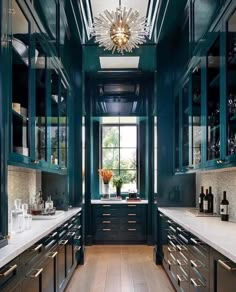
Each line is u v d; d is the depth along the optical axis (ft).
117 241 21.01
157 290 12.75
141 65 19.85
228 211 11.32
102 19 12.84
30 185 13.53
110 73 21.25
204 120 10.44
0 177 6.39
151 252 18.90
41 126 10.21
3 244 6.30
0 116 6.52
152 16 14.52
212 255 7.18
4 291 5.44
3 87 6.63
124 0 13.61
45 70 10.53
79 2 12.82
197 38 11.48
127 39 12.80
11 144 7.11
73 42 16.78
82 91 17.54
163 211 14.48
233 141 8.23
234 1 7.77
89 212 21.04
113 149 24.11
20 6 7.75
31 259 7.11
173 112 16.63
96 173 23.63
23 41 8.16
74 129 17.43
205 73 10.32
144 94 22.18
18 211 8.36
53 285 9.59
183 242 10.46
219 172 12.61
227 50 8.36
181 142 14.51
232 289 5.88
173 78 16.74
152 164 21.06
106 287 13.09
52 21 11.44
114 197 22.70
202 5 10.73
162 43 16.71
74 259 14.29
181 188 16.39
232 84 8.34
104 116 22.25
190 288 9.48
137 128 23.93
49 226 9.19
